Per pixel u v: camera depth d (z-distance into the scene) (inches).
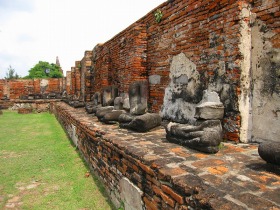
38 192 169.5
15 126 445.7
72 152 264.5
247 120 149.9
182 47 205.8
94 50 495.5
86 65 526.3
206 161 115.3
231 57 152.3
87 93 525.0
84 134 237.0
